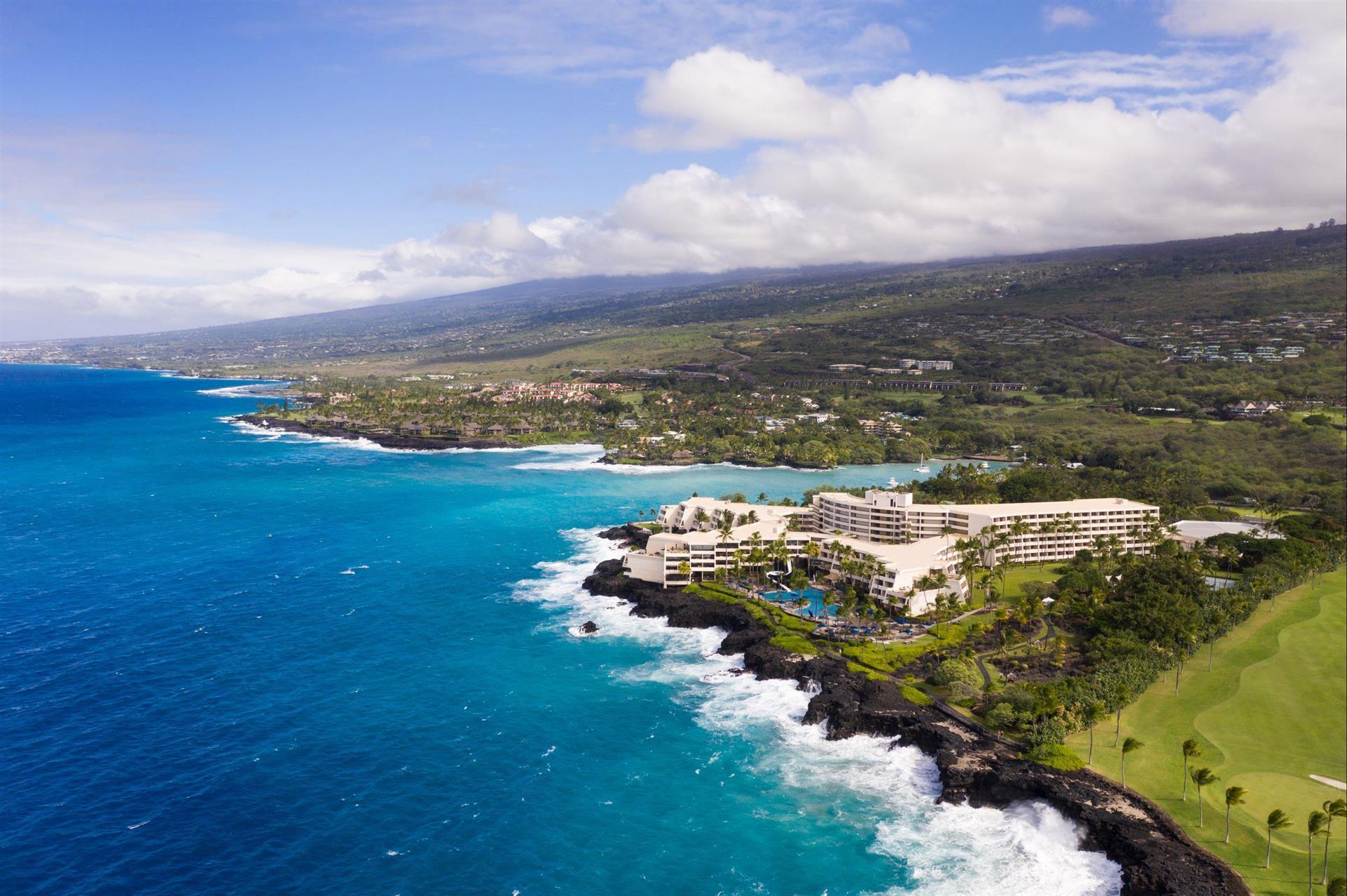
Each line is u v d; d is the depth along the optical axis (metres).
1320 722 147.25
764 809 131.62
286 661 184.38
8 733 150.25
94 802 130.12
